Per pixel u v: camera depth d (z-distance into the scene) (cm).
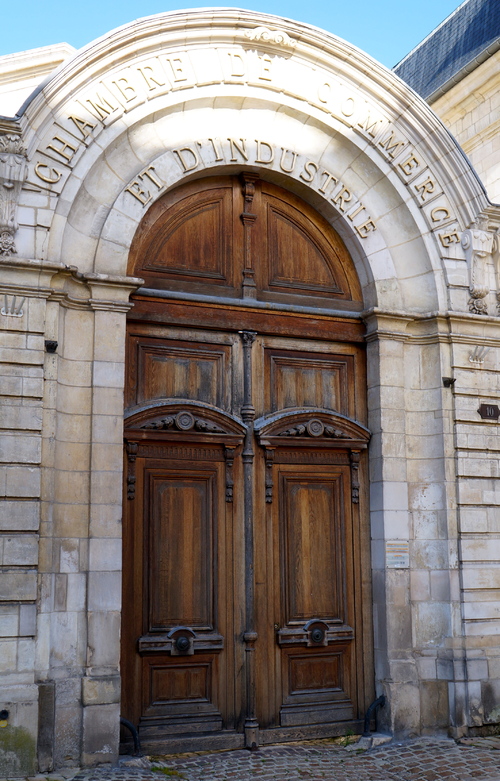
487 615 992
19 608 806
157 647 903
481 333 1054
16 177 859
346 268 1072
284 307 1015
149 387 953
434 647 988
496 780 804
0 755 775
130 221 936
